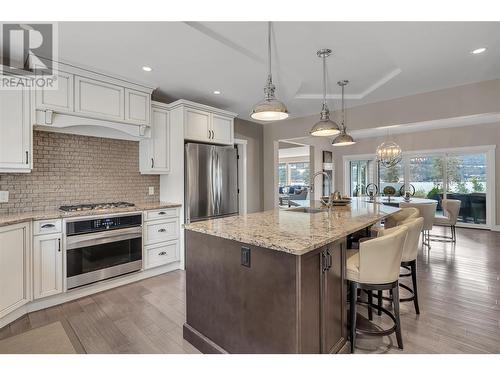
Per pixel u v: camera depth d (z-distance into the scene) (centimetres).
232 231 178
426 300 271
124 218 309
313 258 155
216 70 300
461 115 356
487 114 346
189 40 233
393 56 280
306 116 513
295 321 143
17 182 278
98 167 341
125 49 247
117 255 303
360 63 298
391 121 414
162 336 211
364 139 860
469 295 281
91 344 200
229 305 177
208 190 391
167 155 381
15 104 246
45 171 297
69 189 316
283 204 955
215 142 409
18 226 231
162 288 305
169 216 357
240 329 171
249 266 165
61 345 198
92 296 283
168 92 374
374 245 181
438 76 329
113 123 312
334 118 473
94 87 293
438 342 200
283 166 1319
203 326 195
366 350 192
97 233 286
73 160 319
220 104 433
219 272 185
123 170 366
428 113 382
